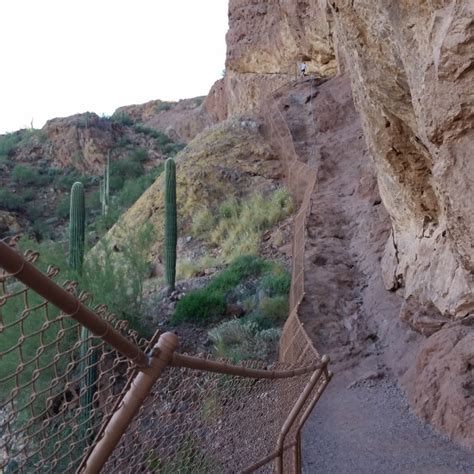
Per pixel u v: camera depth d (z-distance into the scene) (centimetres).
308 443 764
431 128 708
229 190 2186
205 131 2619
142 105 8300
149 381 240
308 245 1456
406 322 1019
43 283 177
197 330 1341
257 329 1254
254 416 401
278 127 2338
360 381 939
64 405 208
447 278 912
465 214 713
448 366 787
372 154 1109
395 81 851
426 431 754
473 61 641
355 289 1259
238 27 3591
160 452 279
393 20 757
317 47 2917
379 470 675
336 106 2303
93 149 5356
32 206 4525
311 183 1872
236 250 1808
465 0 629
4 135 6034
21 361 182
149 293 1586
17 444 227
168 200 1589
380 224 1450
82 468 230
